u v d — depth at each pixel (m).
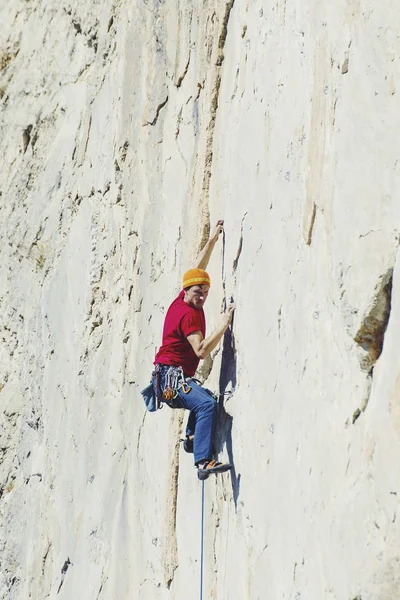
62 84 50.81
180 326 25.20
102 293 40.06
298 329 20.30
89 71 47.78
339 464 17.45
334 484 17.55
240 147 26.44
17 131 55.38
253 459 22.67
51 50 52.72
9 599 45.19
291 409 20.30
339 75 18.88
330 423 18.06
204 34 31.75
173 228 32.91
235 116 27.62
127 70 40.22
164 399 25.19
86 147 45.16
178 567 29.19
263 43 25.38
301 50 21.77
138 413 34.72
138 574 32.78
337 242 18.09
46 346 46.09
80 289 42.22
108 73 43.81
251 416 23.08
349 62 18.45
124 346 36.97
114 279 38.94
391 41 17.02
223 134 29.02
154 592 31.02
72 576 38.84
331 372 18.33
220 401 25.88
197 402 24.72
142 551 32.62
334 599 16.88
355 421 17.14
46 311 46.53
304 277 20.20
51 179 49.06
